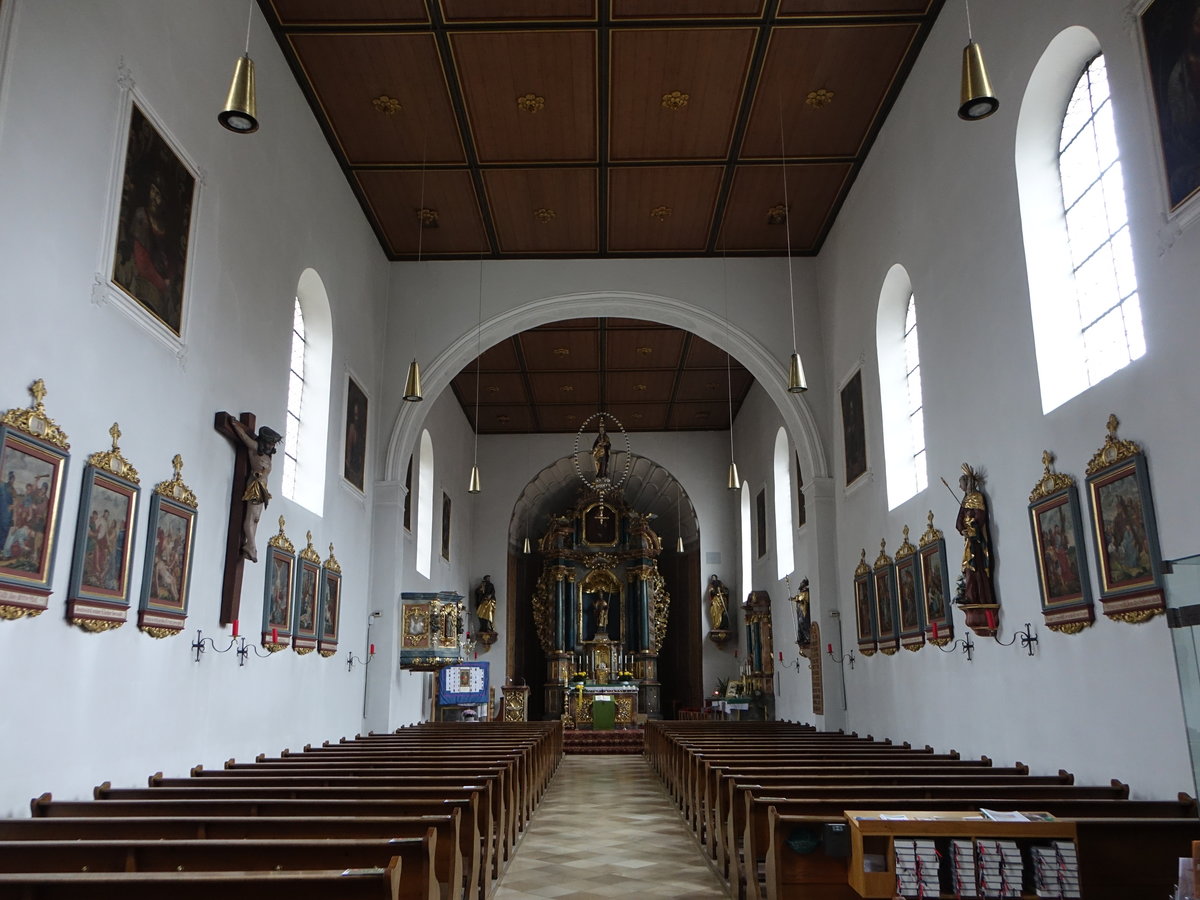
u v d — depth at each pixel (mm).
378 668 16125
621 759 23094
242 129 6492
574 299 17844
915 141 12359
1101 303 8594
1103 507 7730
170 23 8508
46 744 6523
